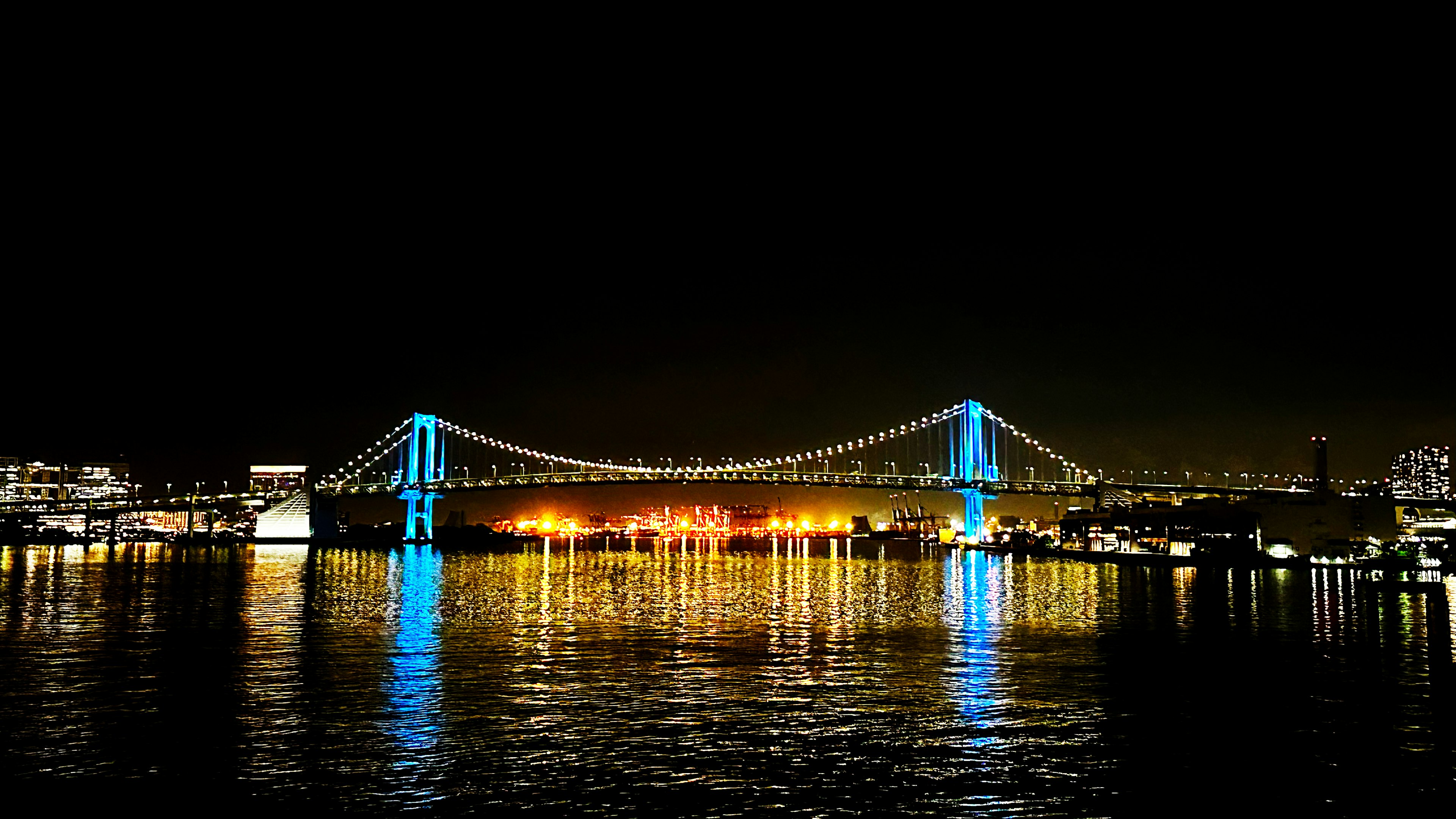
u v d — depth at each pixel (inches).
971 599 2325.3
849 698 1024.2
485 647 1371.8
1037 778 754.2
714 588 2689.5
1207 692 1066.7
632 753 812.0
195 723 897.5
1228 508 4975.4
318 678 1119.6
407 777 746.8
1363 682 1134.4
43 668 1178.0
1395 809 694.5
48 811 674.2
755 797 709.9
